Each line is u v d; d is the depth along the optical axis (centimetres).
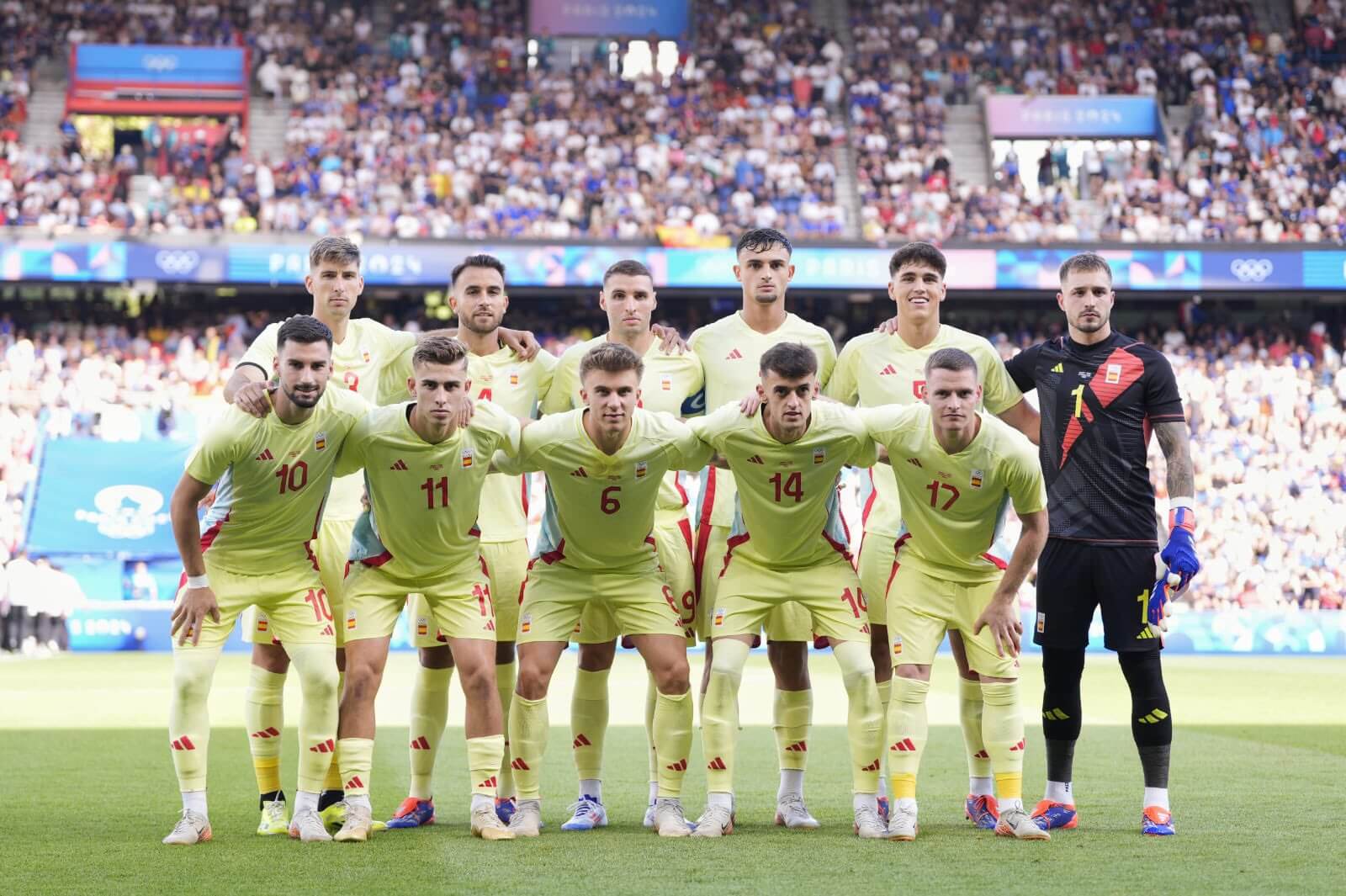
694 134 3058
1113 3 3356
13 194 2712
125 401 2605
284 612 636
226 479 633
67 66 3077
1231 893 486
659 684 651
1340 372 2841
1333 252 2694
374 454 620
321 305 708
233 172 2848
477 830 624
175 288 2808
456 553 645
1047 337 2959
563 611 657
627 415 615
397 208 2808
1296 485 2647
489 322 729
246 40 3127
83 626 2259
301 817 621
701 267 2612
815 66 3212
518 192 2838
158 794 769
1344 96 3177
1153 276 2680
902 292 726
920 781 842
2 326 2750
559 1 3228
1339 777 831
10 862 554
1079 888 496
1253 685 1639
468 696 636
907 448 633
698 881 508
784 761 676
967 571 657
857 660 646
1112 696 1494
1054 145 3122
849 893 485
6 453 2486
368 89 3073
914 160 3042
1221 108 3138
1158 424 667
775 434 624
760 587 658
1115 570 653
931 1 3369
